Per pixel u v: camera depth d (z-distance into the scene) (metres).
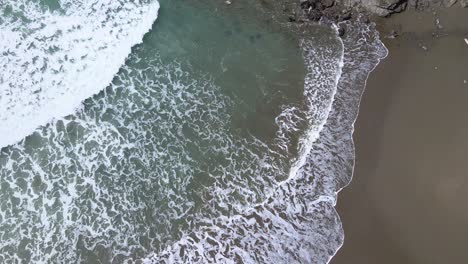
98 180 13.39
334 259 12.02
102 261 11.98
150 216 12.80
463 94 15.13
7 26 16.12
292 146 14.22
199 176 13.58
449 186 13.21
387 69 15.79
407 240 12.31
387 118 14.66
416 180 13.35
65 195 13.05
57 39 16.11
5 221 12.49
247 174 13.62
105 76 15.48
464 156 13.79
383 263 11.97
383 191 13.19
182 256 12.10
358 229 12.52
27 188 13.09
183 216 12.81
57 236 12.33
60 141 14.04
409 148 13.99
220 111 14.94
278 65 16.11
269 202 13.10
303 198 13.16
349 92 15.34
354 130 14.44
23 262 11.86
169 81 15.59
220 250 12.20
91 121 14.52
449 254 12.10
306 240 12.38
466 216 12.71
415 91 15.24
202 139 14.31
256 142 14.27
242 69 15.98
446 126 14.41
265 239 12.41
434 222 12.62
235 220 12.75
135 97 15.15
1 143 13.80
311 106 15.11
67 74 15.37
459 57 16.02
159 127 14.53
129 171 13.62
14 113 14.41
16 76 15.12
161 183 13.43
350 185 13.34
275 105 15.12
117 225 12.60
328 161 13.86
